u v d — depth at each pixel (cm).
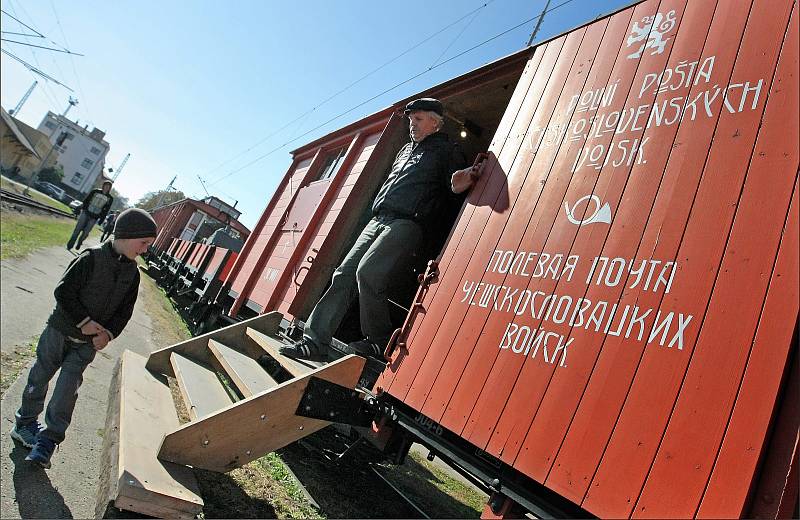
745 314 154
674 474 147
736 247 167
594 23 299
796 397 136
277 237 716
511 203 281
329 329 369
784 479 130
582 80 282
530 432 195
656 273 186
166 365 398
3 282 630
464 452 243
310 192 670
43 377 278
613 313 192
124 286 283
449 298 285
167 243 2120
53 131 8262
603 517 157
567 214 240
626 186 218
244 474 365
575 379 191
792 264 149
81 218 1181
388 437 329
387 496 466
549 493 208
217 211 2153
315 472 443
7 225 1163
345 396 310
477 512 574
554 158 270
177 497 216
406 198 371
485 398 223
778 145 171
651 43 247
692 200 189
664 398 161
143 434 260
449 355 259
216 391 334
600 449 169
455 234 314
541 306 223
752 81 191
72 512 246
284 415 284
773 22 195
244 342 459
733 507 131
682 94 216
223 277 906
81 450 314
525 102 325
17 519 222
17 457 275
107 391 431
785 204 160
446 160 386
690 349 162
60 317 275
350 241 525
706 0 229
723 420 144
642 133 226
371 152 533
